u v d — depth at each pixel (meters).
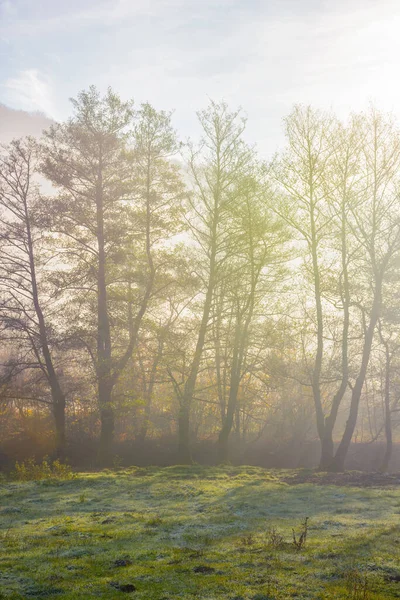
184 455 26.11
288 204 23.64
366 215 23.06
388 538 9.12
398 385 32.72
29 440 31.80
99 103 26.02
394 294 26.20
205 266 26.78
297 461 33.34
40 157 25.86
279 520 11.16
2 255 26.78
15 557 8.48
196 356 26.09
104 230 25.97
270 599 6.44
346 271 23.14
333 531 9.94
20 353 28.08
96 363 25.45
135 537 9.80
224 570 7.64
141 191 25.66
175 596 6.58
